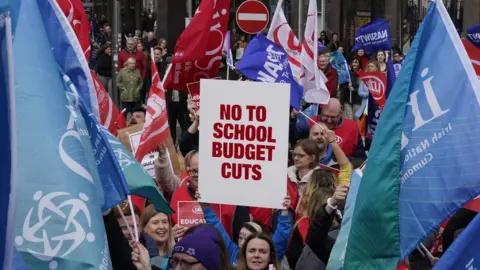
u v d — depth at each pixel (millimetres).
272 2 50562
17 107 7211
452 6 48906
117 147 9648
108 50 33906
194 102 16750
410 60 8578
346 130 16969
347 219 9453
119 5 30812
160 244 11172
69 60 9578
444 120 8406
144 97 33156
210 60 17094
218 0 16797
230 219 12398
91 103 9672
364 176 8586
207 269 8906
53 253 6992
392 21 47750
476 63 14945
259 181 11008
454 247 8055
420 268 10078
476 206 9320
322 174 11844
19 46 7328
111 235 8867
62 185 7094
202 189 11227
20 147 7129
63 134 7227
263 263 9727
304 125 18016
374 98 17797
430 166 8391
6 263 5949
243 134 11023
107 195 8375
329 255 10273
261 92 10891
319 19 50812
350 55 41062
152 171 14742
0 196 5945
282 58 15781
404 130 8531
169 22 44625
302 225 11227
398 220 8406
